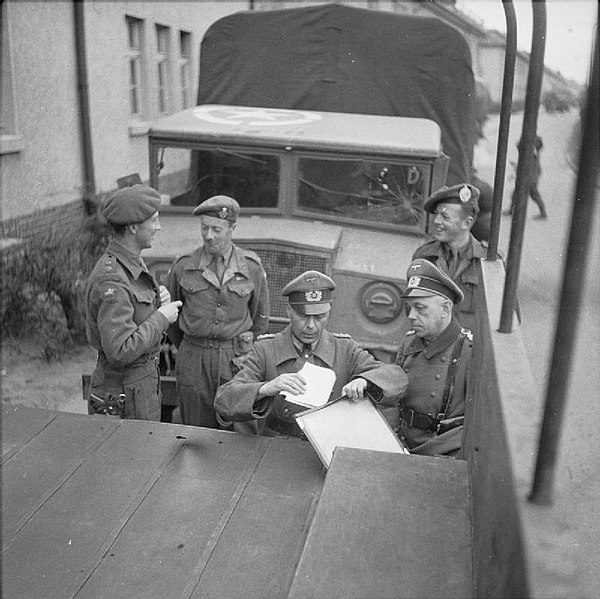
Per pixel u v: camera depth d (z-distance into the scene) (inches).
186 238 185.0
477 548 57.7
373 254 182.7
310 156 191.6
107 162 378.9
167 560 71.8
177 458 91.5
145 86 430.6
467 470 74.7
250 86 239.0
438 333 116.3
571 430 145.3
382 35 229.0
